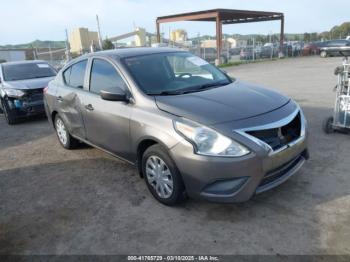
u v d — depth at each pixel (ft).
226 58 94.79
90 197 13.32
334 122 18.33
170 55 15.26
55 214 12.27
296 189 12.48
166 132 11.02
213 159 10.06
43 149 20.10
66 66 18.19
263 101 11.79
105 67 14.56
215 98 11.89
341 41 102.42
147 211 11.87
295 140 11.32
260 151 10.04
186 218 11.23
